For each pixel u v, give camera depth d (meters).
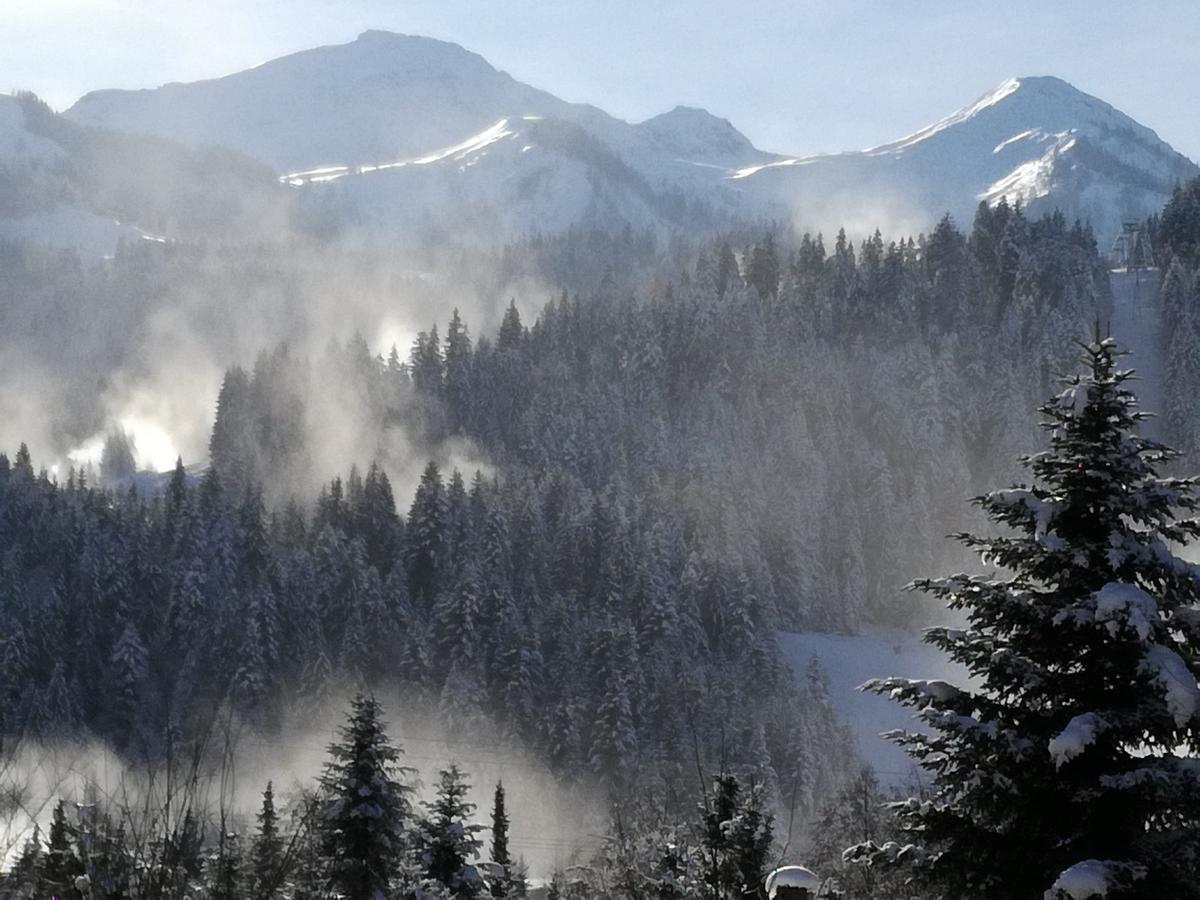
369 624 111.56
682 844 22.73
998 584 15.38
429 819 35.69
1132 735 14.34
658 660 108.38
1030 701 15.28
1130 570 14.88
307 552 125.75
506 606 114.38
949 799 15.42
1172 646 14.71
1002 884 14.93
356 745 34.81
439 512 135.12
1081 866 13.57
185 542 123.25
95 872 8.38
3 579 116.94
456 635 109.31
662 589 122.75
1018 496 15.27
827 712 107.00
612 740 89.06
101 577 111.19
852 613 160.62
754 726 91.19
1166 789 13.81
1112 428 15.37
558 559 139.00
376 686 107.50
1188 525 15.04
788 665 126.44
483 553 132.62
